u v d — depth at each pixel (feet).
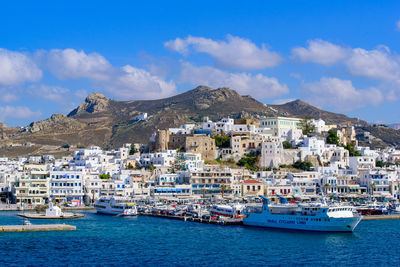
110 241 623.36
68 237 643.86
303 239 645.10
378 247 602.03
